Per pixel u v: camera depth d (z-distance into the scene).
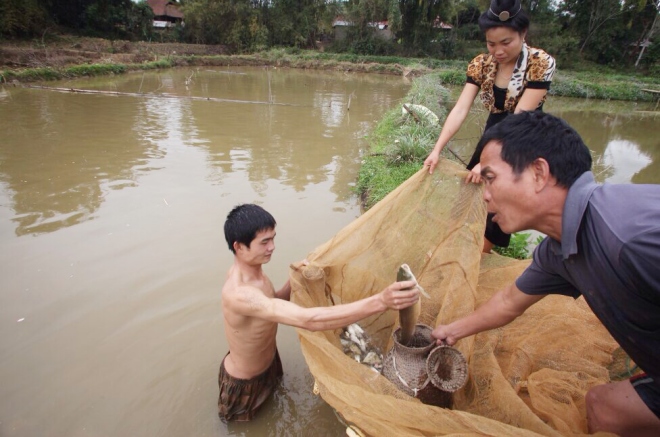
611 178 9.01
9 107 12.80
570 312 3.13
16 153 8.44
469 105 3.50
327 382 2.31
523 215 1.74
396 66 32.19
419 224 3.30
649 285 1.40
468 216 3.18
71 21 31.03
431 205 3.29
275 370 3.11
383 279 3.32
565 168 1.60
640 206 1.45
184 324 3.85
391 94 20.05
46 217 5.73
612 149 11.77
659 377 1.78
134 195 6.54
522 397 2.59
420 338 2.63
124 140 9.68
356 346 3.09
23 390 3.16
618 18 36.06
